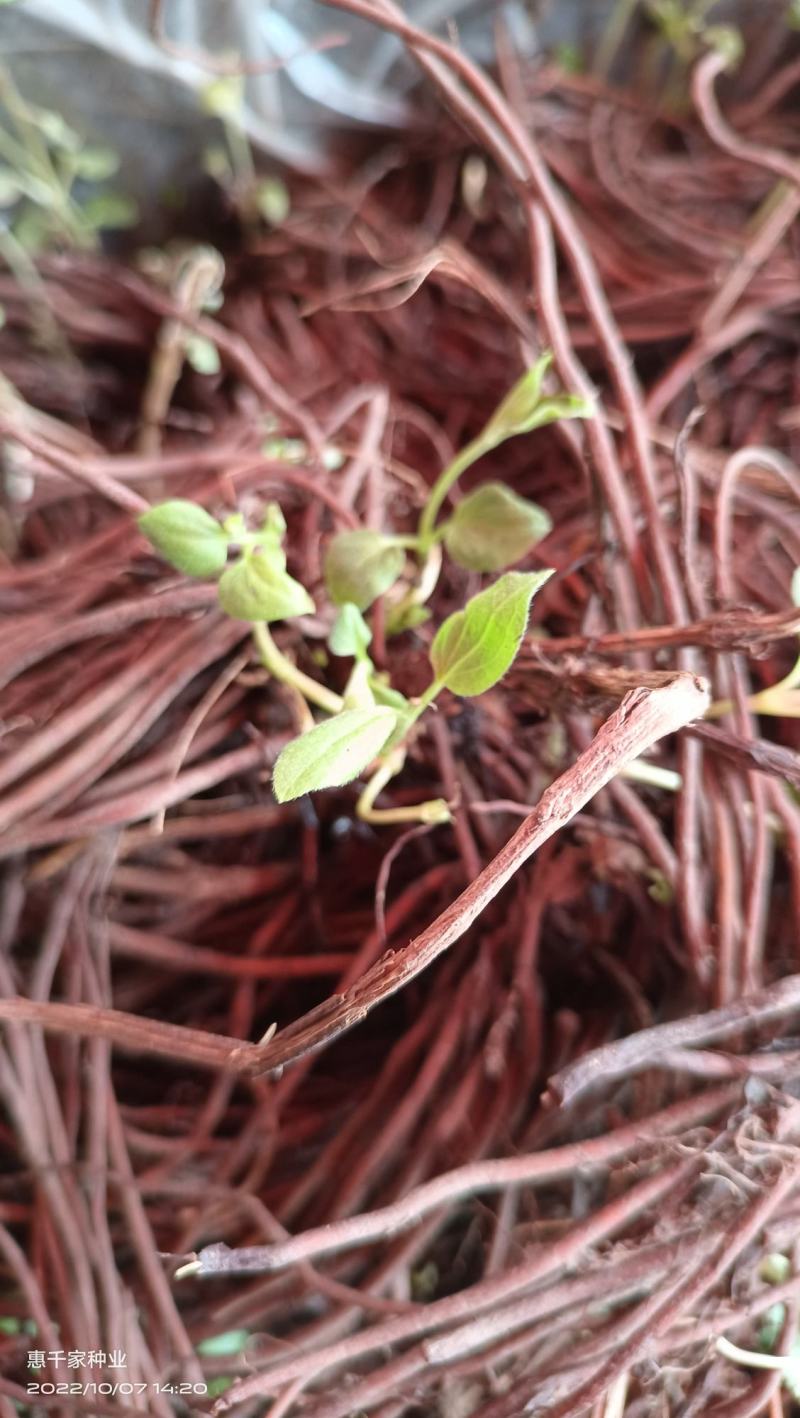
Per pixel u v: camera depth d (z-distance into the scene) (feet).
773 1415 0.77
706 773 0.84
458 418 1.27
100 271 1.36
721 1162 0.72
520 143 0.84
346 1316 0.77
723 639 0.78
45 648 0.86
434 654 0.76
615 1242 0.74
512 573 0.73
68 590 0.97
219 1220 0.84
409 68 1.49
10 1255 0.79
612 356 0.87
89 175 1.42
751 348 1.26
